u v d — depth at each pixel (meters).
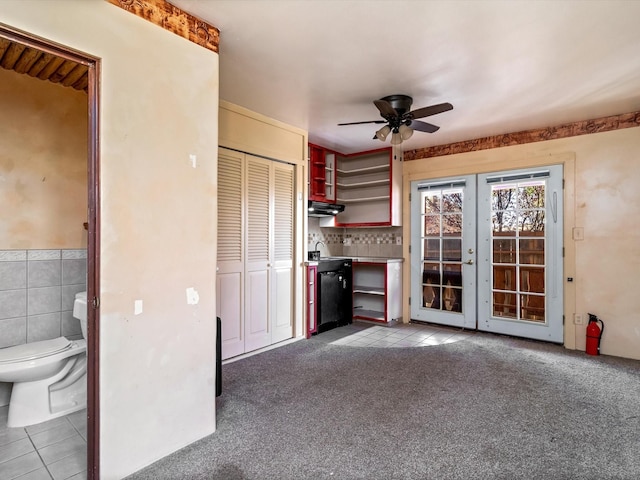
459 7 1.95
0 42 1.95
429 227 4.96
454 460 1.88
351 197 5.70
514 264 4.29
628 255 3.57
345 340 4.14
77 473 1.82
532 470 1.80
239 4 1.93
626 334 3.57
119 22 1.72
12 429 2.23
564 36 2.21
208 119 2.11
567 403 2.53
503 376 3.04
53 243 2.68
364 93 3.10
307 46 2.35
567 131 3.89
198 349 2.06
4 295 2.49
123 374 1.75
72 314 2.76
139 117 1.80
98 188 1.67
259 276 3.74
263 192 3.77
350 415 2.36
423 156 4.96
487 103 3.30
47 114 2.65
